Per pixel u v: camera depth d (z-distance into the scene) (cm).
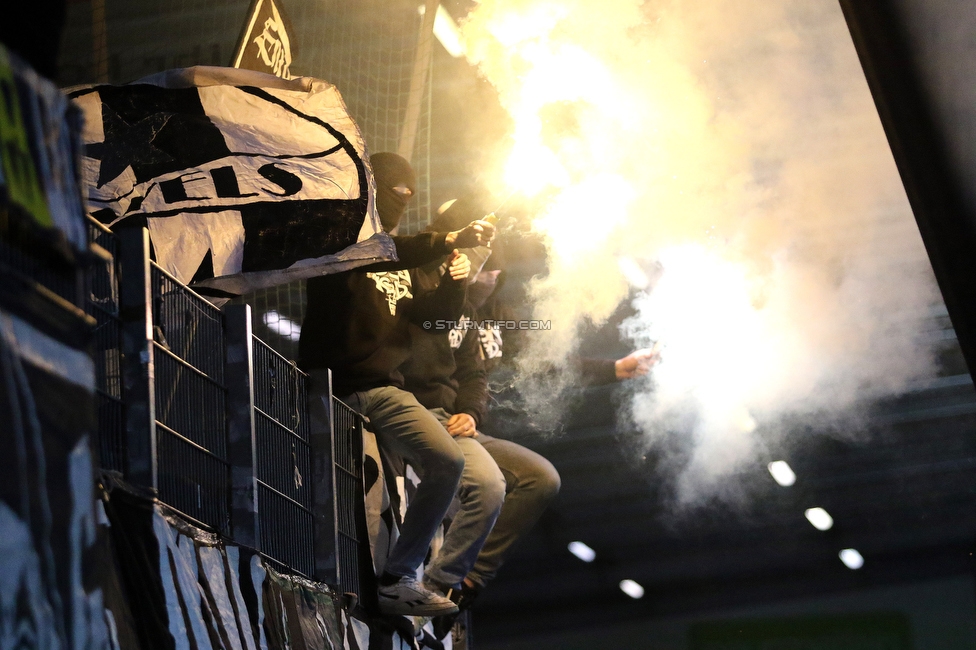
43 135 140
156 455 249
